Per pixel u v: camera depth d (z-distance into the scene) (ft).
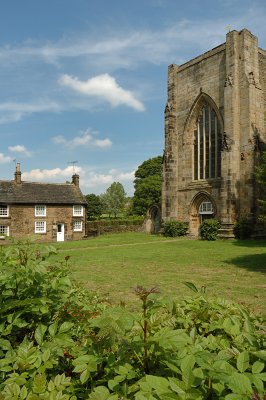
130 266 61.16
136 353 8.85
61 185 180.55
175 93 136.98
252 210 107.96
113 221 187.93
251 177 108.68
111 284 45.01
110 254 80.64
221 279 47.62
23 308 11.76
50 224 168.04
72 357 10.92
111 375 8.83
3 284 12.05
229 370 7.40
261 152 110.52
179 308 11.91
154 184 261.44
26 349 9.68
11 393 7.88
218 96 120.88
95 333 11.69
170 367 7.64
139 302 33.78
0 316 11.19
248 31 114.73
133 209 275.59
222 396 7.25
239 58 114.32
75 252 87.04
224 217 111.65
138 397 6.67
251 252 77.41
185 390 6.84
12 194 162.61
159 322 9.92
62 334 10.57
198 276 50.31
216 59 121.80
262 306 33.45
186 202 132.05
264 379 7.16
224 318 11.10
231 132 112.16
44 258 13.53
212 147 125.18
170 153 135.74
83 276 51.08
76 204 175.63
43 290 12.35
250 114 110.42
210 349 9.06
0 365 9.41
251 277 48.85
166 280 47.42
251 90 111.24
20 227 160.76
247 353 7.89
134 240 121.60
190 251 83.30
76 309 12.94
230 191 110.42
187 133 133.28
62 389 8.24
